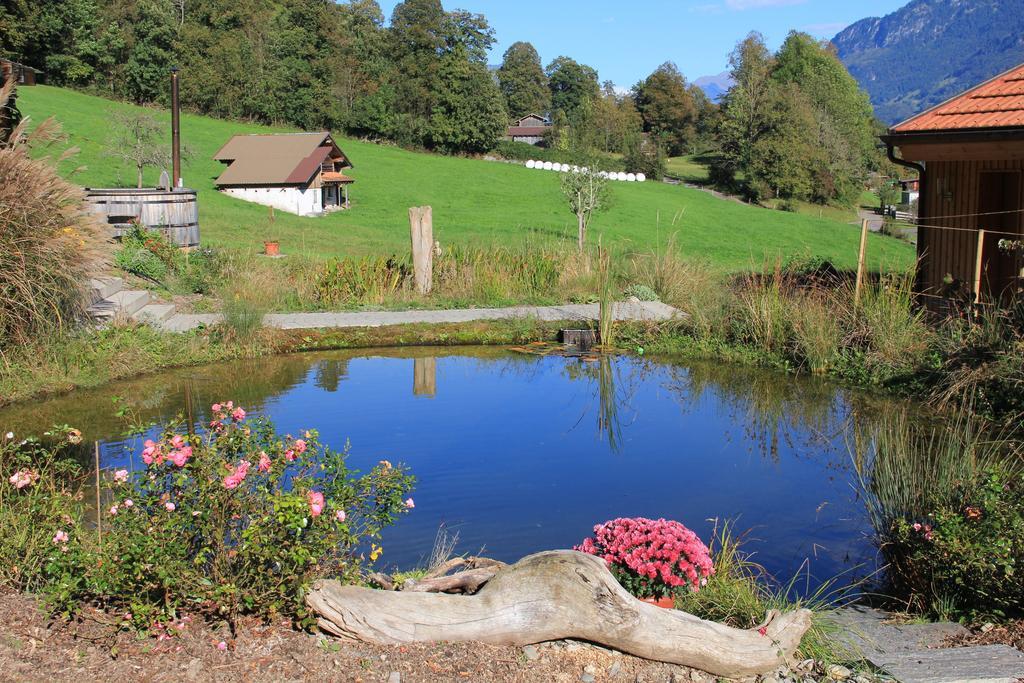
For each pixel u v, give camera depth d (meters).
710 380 12.10
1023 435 8.62
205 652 3.66
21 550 4.61
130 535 3.94
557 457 8.42
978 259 11.16
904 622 4.91
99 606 4.03
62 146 40.78
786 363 12.75
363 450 8.52
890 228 46.81
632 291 17.73
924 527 5.40
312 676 3.51
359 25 93.25
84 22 61.81
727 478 7.81
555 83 116.88
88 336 11.84
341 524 4.10
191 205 19.70
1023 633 4.47
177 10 74.00
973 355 10.25
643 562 4.47
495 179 57.16
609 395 11.22
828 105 80.81
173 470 4.07
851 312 12.95
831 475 7.88
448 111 72.44
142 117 36.94
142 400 10.45
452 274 18.08
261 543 3.87
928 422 9.49
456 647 3.82
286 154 44.62
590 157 73.69
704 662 3.82
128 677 3.44
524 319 15.55
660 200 54.28
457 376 12.34
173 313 15.07
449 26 76.88
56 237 10.29
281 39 71.56
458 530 6.46
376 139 72.50
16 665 3.47
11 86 12.29
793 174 68.69
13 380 10.27
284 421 9.62
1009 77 13.17
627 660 3.84
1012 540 4.92
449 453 8.48
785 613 4.15
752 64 81.12
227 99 66.38
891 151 13.37
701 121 105.31
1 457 5.63
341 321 15.31
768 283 15.95
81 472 7.31
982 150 12.06
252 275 17.34
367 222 40.16
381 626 3.82
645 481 7.71
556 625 3.86
